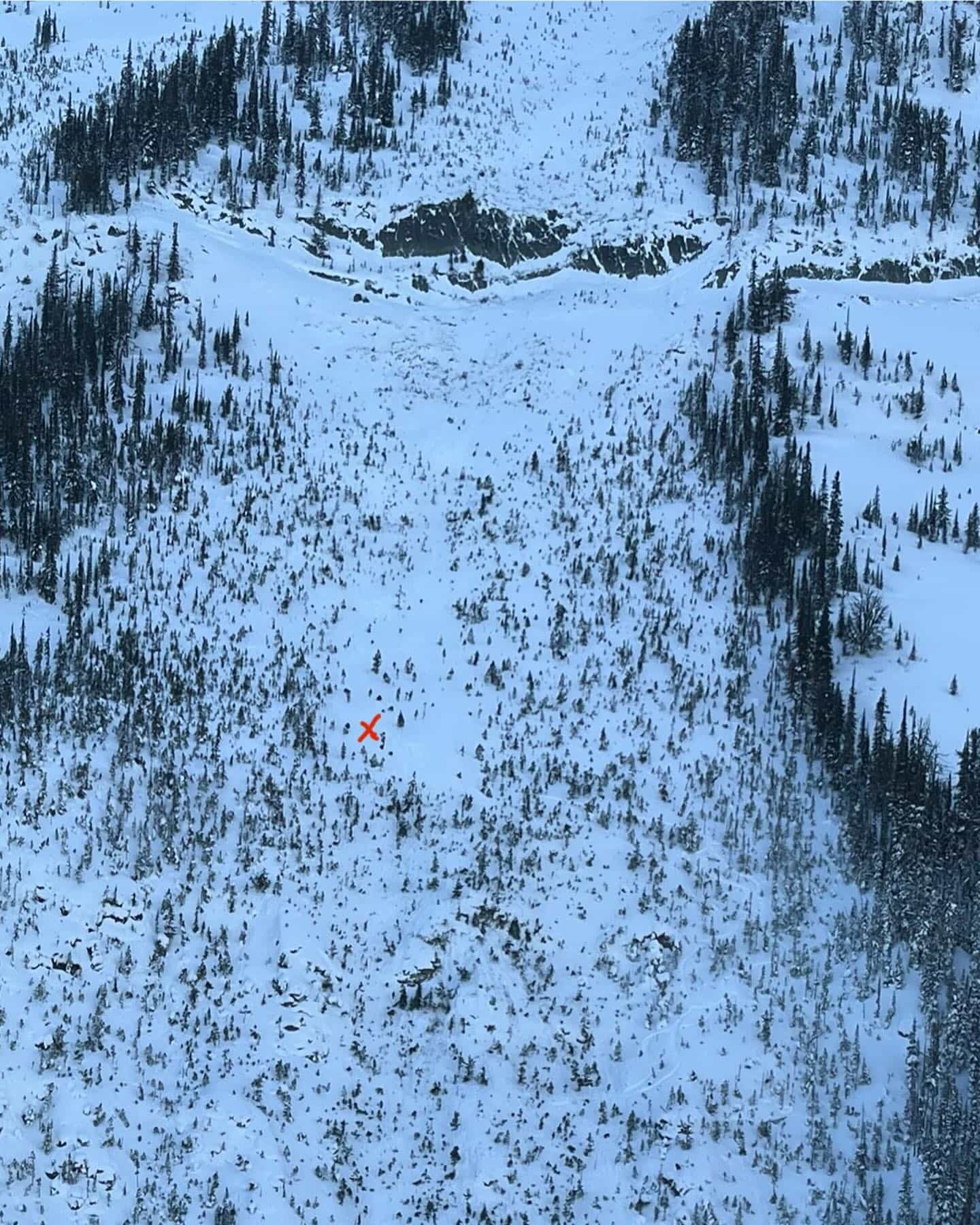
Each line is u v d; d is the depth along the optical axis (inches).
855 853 4237.2
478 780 4443.9
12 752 4249.5
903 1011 3806.6
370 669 4852.4
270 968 3843.5
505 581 5339.6
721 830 4370.1
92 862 3978.8
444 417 6392.7
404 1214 3395.7
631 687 4867.1
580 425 6299.2
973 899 4020.7
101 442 5575.8
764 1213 3388.3
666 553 5511.8
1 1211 3218.5
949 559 5620.1
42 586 4931.1
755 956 3996.1
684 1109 3602.4
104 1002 3686.0
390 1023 3799.2
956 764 4500.5
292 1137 3503.9
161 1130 3449.8
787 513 5457.7
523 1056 3745.1
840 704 4608.8
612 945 3998.5
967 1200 3228.3
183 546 5280.5
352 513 5634.8
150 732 4377.5
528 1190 3440.0
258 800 4259.4
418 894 4074.8
